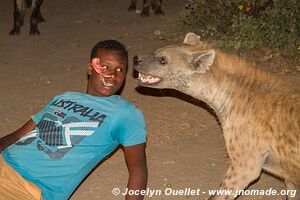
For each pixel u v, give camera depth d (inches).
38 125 94.1
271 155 110.4
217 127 158.7
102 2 308.8
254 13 219.8
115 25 260.8
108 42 97.7
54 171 90.8
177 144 149.3
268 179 133.7
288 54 197.3
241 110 113.7
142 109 169.0
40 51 228.4
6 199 84.7
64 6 304.0
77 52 223.3
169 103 172.6
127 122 93.4
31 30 251.4
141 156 93.7
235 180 112.3
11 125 161.0
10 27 268.2
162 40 229.0
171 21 256.1
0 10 304.7
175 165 137.7
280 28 206.5
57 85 189.8
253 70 117.0
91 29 256.5
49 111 95.0
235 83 116.8
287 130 106.4
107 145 93.5
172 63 122.4
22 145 92.9
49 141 91.7
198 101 171.9
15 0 250.8
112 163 139.3
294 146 105.5
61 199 91.1
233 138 113.7
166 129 157.3
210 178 131.5
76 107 93.9
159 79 124.6
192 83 122.0
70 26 263.9
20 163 91.2
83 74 198.2
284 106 108.5
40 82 193.2
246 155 111.6
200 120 162.7
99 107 94.0
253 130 110.8
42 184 90.4
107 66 96.0
